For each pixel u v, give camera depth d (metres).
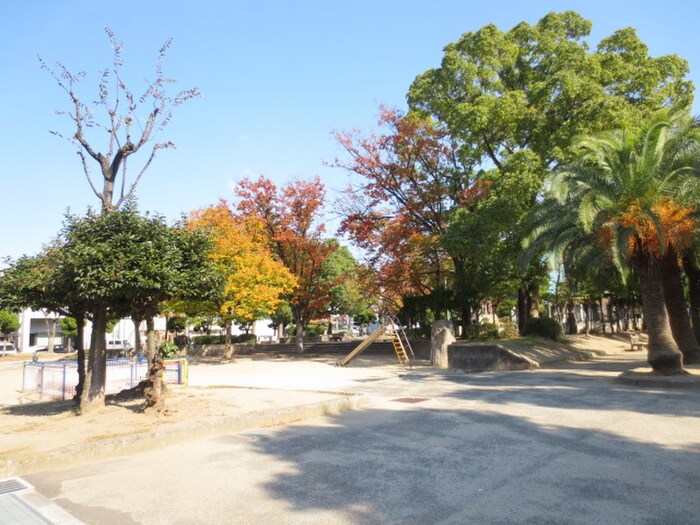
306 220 33.47
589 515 4.72
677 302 18.00
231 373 22.55
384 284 27.47
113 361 19.17
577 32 24.80
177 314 32.28
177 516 5.04
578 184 14.62
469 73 23.67
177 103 11.68
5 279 9.88
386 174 26.36
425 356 27.64
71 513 5.21
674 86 23.30
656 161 13.71
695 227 14.41
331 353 35.28
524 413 10.05
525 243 16.80
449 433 8.46
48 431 8.77
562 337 26.25
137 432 8.24
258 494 5.61
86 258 8.59
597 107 19.91
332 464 6.73
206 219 28.59
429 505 5.11
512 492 5.42
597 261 16.31
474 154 24.73
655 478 5.74
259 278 28.12
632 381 13.83
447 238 21.70
